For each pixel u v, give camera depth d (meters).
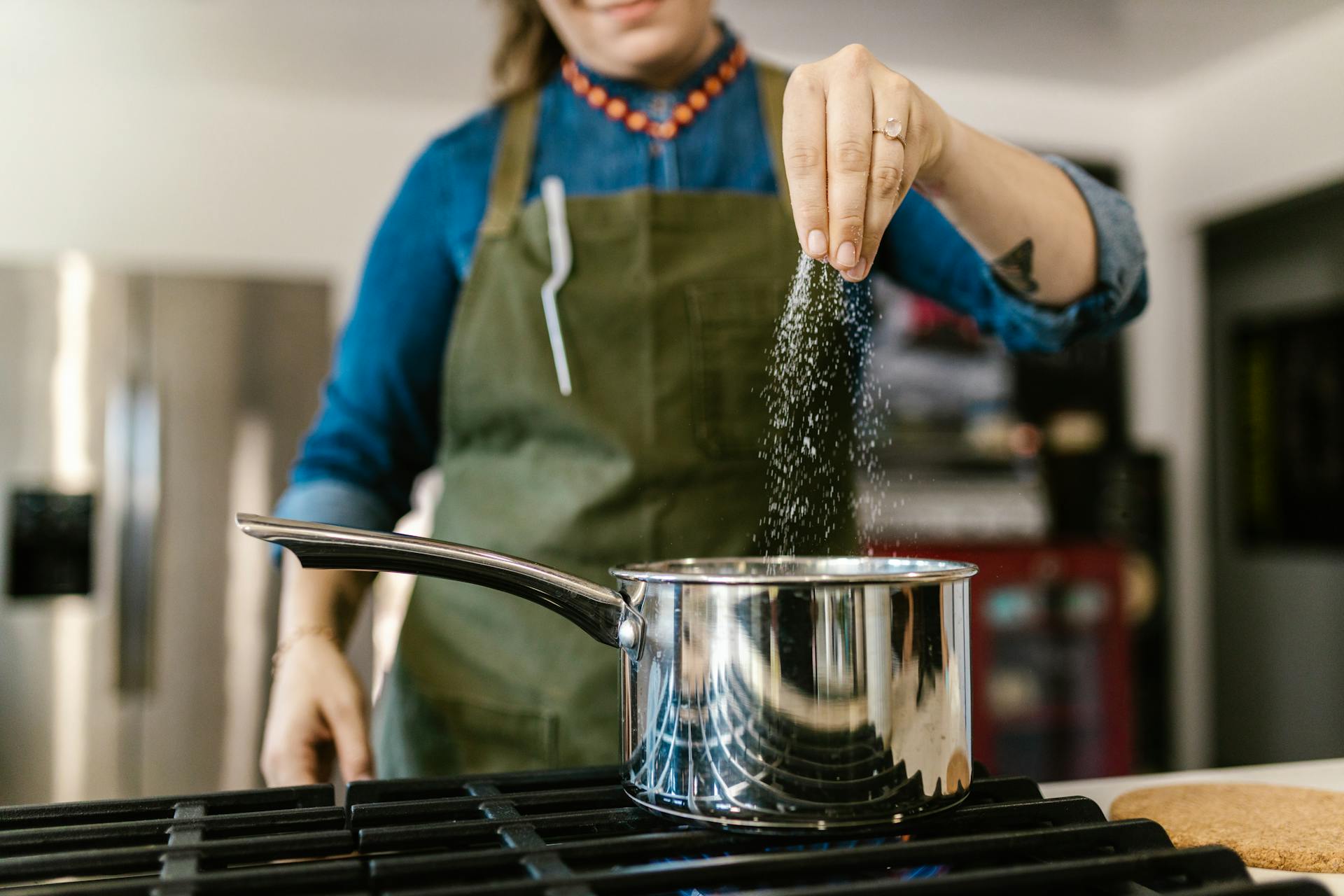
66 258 2.84
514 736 0.84
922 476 3.00
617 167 0.93
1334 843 0.53
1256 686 3.06
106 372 2.50
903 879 0.47
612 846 0.46
